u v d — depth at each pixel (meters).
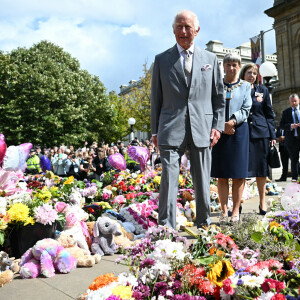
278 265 1.86
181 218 4.66
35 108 31.84
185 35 3.60
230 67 4.52
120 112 40.59
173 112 3.66
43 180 5.88
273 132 5.11
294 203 2.94
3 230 3.32
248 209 5.78
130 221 4.45
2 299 2.51
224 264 1.91
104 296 1.79
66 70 34.38
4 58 32.62
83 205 4.88
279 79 31.05
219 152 4.37
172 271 2.08
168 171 3.59
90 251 3.63
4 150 3.59
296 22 29.47
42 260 2.94
